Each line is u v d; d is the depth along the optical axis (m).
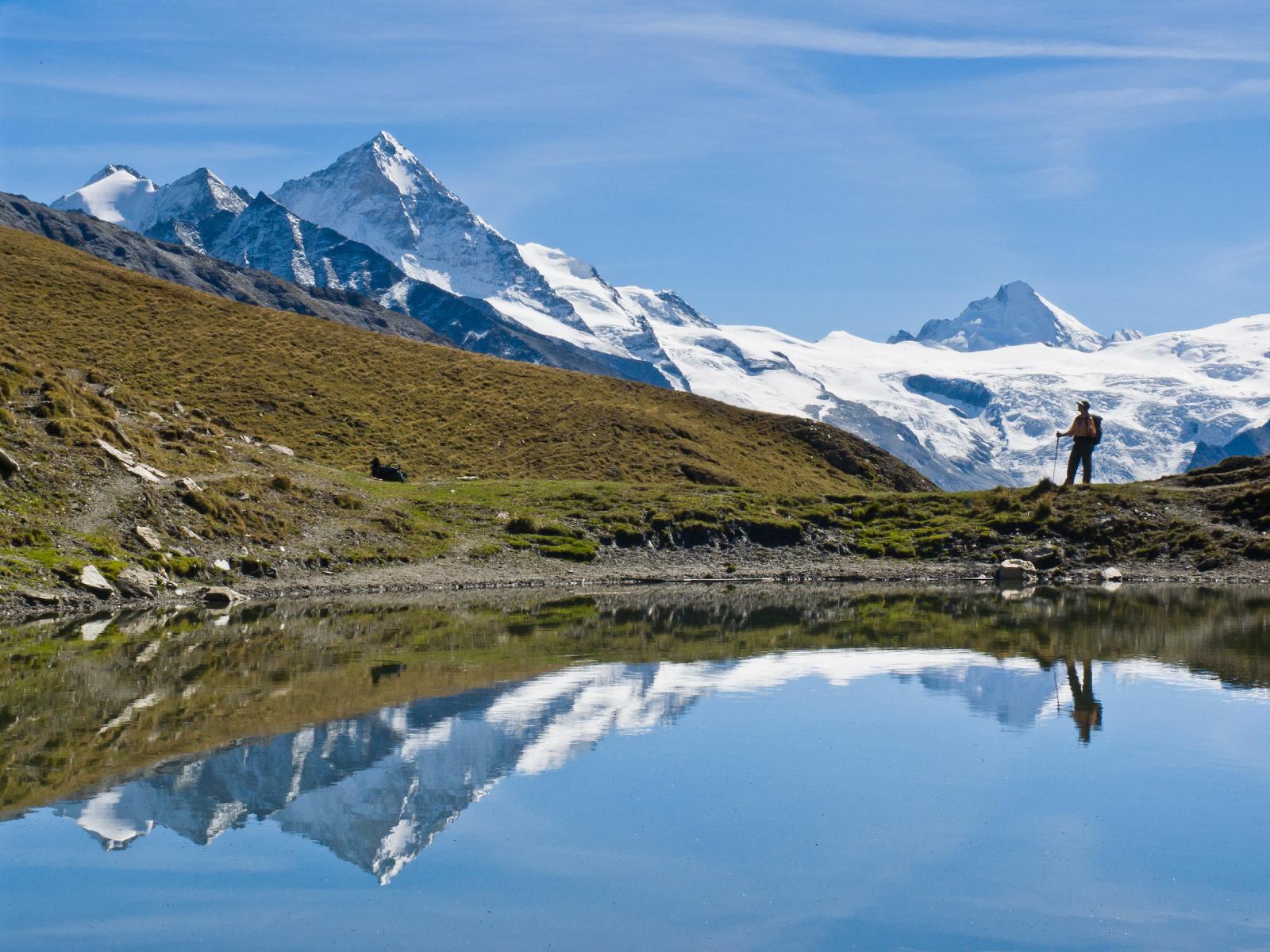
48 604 49.62
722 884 18.95
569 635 45.38
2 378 67.06
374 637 44.00
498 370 143.75
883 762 25.67
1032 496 94.75
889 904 18.20
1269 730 28.81
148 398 86.69
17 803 21.97
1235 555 81.38
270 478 75.75
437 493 87.88
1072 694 33.31
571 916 17.67
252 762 24.89
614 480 114.06
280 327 138.00
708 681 34.91
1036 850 20.48
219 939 16.72
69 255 146.50
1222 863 19.91
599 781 24.12
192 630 44.78
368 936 16.89
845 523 92.62
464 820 21.67
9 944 16.45
